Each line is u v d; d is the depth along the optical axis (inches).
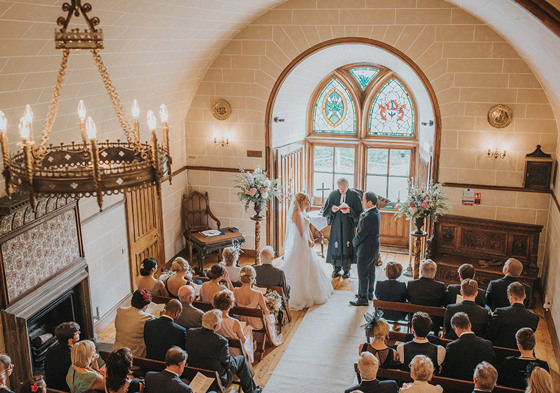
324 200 454.0
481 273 331.6
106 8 204.1
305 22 350.6
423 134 391.9
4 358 163.5
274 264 385.1
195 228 399.5
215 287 239.1
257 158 384.8
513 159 336.5
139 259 344.2
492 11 245.9
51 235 248.2
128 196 325.4
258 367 257.0
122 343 210.1
